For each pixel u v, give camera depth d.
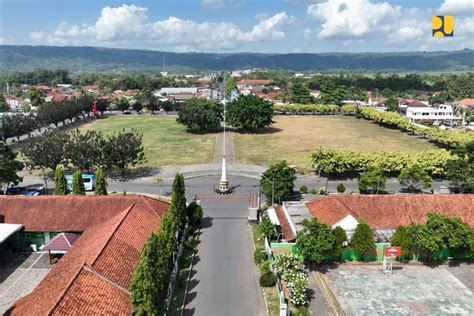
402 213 56.38
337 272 50.19
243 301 43.94
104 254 39.56
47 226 53.22
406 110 177.75
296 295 42.81
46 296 33.59
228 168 96.19
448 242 50.09
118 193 78.25
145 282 34.84
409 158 84.38
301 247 49.06
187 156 107.56
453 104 170.75
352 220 53.28
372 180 75.38
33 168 84.19
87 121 163.12
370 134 140.12
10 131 115.38
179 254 52.22
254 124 138.75
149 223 50.22
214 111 142.25
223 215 68.44
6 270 49.62
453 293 45.91
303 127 154.00
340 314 41.97
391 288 46.81
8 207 54.94
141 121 164.00
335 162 85.12
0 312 41.25
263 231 57.31
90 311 32.22
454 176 75.88
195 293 45.28
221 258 53.44
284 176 69.56
